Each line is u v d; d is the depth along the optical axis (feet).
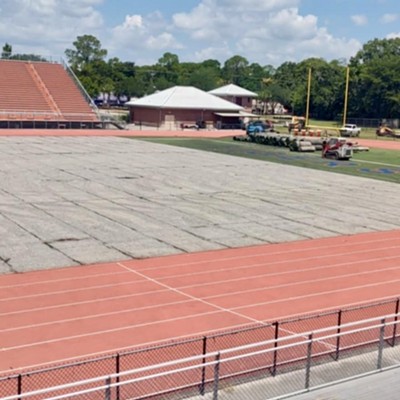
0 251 78.33
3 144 199.11
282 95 542.57
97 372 44.06
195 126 327.06
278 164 177.47
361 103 434.71
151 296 64.39
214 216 104.47
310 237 93.30
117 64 588.91
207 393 42.24
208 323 57.36
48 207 105.29
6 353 48.91
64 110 294.66
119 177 140.26
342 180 151.43
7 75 305.32
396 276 75.46
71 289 65.51
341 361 48.67
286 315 60.18
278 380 44.91
